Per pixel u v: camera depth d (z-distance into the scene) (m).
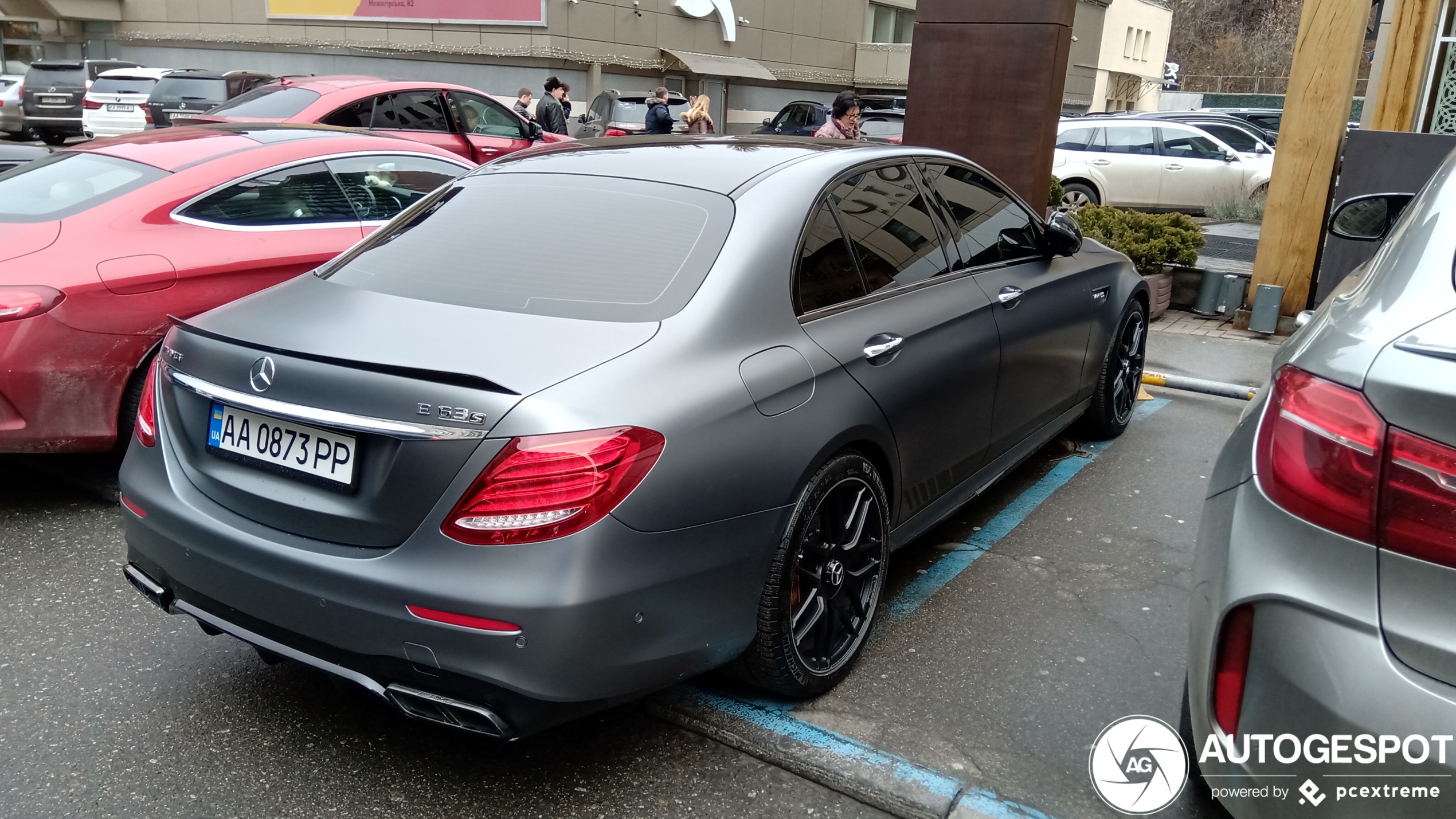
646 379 2.35
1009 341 3.76
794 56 32.19
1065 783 2.57
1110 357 4.91
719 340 2.55
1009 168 7.28
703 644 2.46
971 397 3.53
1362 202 3.68
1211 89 57.66
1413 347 1.76
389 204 5.35
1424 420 1.69
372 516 2.27
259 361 2.42
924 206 3.62
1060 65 7.16
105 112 18.02
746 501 2.48
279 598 2.36
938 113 7.43
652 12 26.81
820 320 2.88
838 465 2.80
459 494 2.17
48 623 3.33
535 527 2.15
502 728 2.24
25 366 3.88
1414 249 2.05
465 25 24.34
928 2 7.32
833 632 2.92
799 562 2.75
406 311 2.57
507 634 2.15
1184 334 7.48
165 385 2.70
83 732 2.77
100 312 4.04
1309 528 1.81
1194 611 2.12
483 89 24.78
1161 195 14.10
